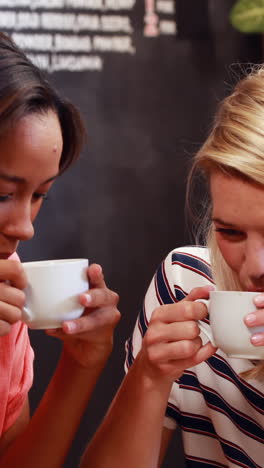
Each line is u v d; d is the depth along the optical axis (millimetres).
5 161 960
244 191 1002
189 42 3602
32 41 3461
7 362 1311
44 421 1226
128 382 1172
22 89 965
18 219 999
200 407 1340
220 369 1310
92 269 1074
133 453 1161
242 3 1476
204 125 3639
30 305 1017
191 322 1043
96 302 1071
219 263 1309
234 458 1292
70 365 1214
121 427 1164
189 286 1410
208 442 1341
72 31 3504
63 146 1176
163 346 1057
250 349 960
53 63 3502
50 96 1013
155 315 1073
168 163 3648
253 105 1070
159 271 1476
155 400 1141
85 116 3570
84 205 3607
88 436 3359
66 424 1223
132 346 1446
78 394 1217
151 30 3574
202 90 3623
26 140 962
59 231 3596
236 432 1297
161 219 3656
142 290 3641
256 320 926
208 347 1055
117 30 3547
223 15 3588
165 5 3574
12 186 980
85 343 1174
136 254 3650
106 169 3615
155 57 3594
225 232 1064
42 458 1217
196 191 2057
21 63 1006
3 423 1320
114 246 3635
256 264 1019
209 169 1058
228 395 1302
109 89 3580
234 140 1031
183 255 1451
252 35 3596
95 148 3598
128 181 3633
